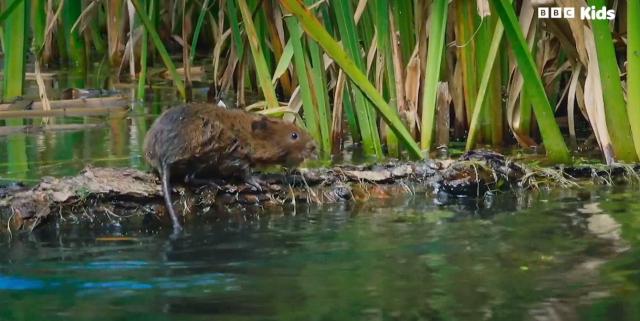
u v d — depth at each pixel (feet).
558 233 27.89
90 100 54.24
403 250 26.45
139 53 67.21
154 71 66.59
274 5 45.70
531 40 39.75
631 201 31.78
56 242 28.27
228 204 31.65
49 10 65.26
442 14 37.04
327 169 33.53
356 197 32.96
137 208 30.81
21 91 53.06
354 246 26.96
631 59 35.42
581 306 21.71
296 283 23.66
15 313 21.91
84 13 65.16
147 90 59.98
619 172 35.19
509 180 34.14
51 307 22.24
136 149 41.91
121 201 30.73
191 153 30.86
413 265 25.02
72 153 41.16
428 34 39.88
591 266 24.63
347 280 23.82
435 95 37.63
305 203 32.42
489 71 38.34
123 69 67.05
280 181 32.65
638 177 34.91
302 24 33.12
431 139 39.27
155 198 30.96
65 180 30.91
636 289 22.76
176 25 73.00
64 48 71.72
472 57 40.96
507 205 31.81
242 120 32.32
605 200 32.09
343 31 36.70
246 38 50.80
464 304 21.95
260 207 31.89
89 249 27.37
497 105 42.11
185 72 56.08
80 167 38.04
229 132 31.58
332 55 33.76
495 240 27.32
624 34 43.57
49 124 48.80
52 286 23.85
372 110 39.19
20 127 47.57
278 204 32.14
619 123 35.78
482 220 29.76
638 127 35.73
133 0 53.36
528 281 23.52
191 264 25.52
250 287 23.40
